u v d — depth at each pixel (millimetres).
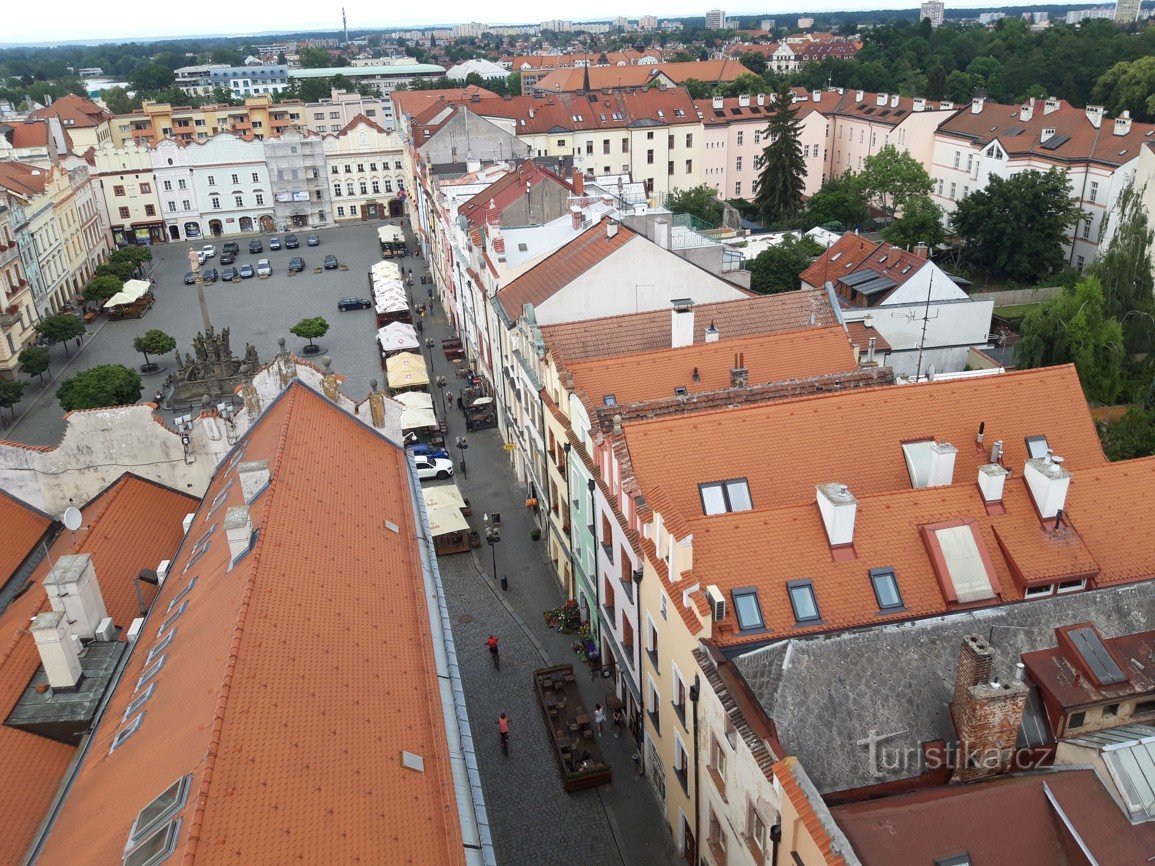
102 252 132000
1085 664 23141
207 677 22547
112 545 34344
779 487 32812
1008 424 34938
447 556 53844
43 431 76312
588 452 39031
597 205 68562
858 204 116688
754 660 24469
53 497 38469
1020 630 25172
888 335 67188
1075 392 35906
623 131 135375
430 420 68125
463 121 114188
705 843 29125
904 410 34812
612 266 53562
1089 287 60562
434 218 102562
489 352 70375
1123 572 28750
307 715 22156
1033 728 23156
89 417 37500
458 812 22391
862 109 144375
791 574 27844
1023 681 23703
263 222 146375
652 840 33625
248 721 20719
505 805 35531
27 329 92000
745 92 179625
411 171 130625
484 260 69250
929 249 102875
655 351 43844
